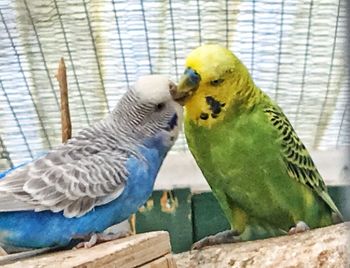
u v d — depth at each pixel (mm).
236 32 1606
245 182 1364
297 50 1627
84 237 1075
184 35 1615
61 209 1045
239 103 1342
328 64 1629
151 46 1636
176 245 1736
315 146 1780
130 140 1138
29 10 1559
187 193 1751
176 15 1578
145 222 1735
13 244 1069
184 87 1300
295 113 1768
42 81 1693
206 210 1749
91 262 866
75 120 1771
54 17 1577
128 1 1556
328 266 1134
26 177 1051
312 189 1386
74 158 1094
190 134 1382
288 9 1550
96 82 1699
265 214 1395
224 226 1734
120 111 1152
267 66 1669
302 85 1692
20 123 1770
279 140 1348
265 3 1549
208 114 1342
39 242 1062
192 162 1772
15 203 1022
